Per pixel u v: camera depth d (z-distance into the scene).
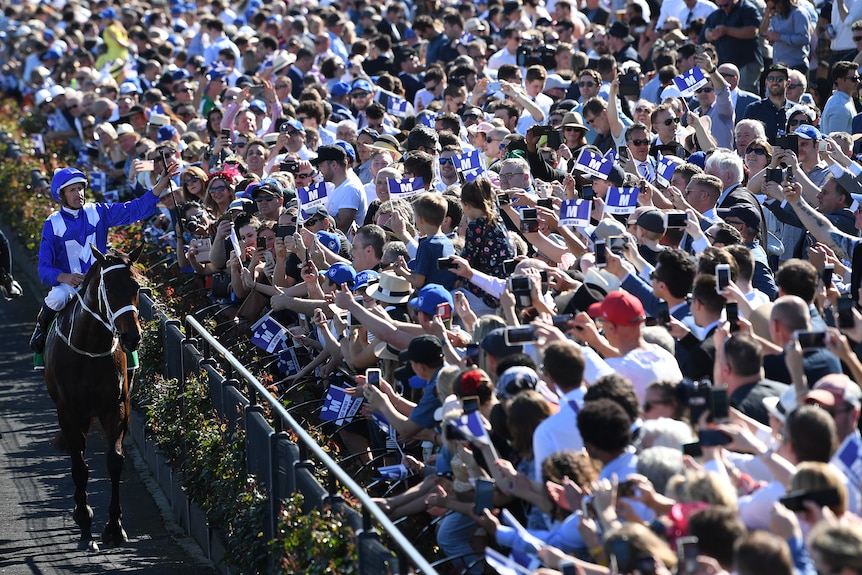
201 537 37.28
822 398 20.52
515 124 50.41
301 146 52.44
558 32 65.56
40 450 47.47
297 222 39.75
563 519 22.09
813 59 56.34
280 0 92.38
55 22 117.31
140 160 59.62
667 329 26.31
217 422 36.56
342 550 25.39
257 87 62.81
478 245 32.75
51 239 39.81
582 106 50.97
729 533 17.06
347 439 34.62
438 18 79.12
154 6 112.94
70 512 41.22
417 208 33.41
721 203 35.69
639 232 31.20
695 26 58.44
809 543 16.36
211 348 39.81
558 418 23.02
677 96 50.19
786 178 34.78
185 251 48.84
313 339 38.19
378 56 71.31
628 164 41.00
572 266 32.28
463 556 24.80
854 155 42.53
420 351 27.39
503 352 25.72
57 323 38.66
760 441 21.92
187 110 72.31
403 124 58.75
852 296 28.77
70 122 85.69
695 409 20.67
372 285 34.09
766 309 26.06
